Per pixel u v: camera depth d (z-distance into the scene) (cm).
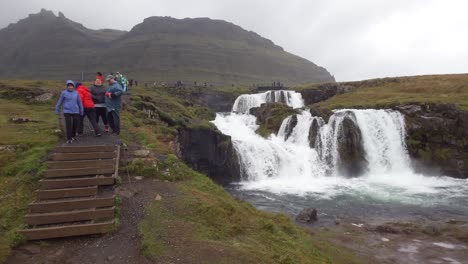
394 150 2994
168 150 1331
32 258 609
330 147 2927
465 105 2992
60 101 1123
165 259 618
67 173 895
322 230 1441
